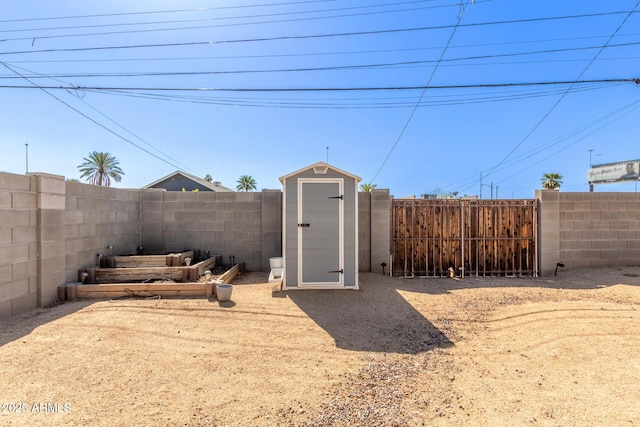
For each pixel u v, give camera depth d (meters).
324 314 5.31
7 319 4.80
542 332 4.35
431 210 8.28
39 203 5.46
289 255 6.75
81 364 3.43
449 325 4.89
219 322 4.82
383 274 8.16
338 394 2.96
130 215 8.31
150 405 2.72
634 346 3.73
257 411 2.67
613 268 8.34
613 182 15.24
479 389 3.02
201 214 8.76
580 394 2.84
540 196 8.26
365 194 8.34
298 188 6.80
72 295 5.86
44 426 2.42
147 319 4.84
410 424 2.50
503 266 8.23
